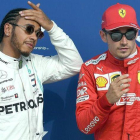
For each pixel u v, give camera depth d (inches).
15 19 281.1
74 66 318.3
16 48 281.0
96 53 381.1
